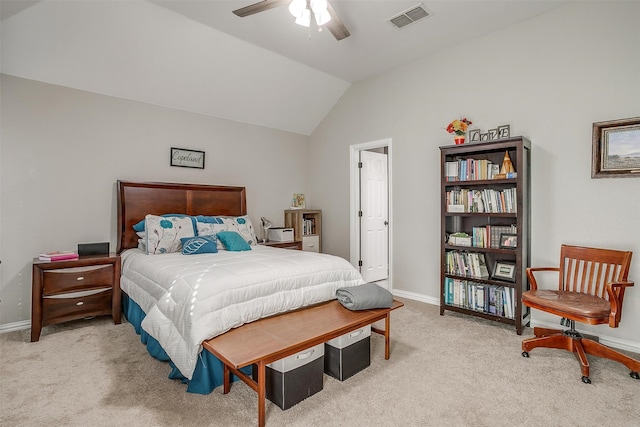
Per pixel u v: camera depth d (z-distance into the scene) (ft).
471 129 11.31
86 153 10.95
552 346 7.95
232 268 7.54
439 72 12.14
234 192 14.56
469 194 10.70
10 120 9.61
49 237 10.27
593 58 8.91
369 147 14.79
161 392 6.30
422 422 5.45
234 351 5.41
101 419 5.47
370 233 16.22
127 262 10.23
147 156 12.32
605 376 6.97
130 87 11.50
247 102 14.20
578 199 9.18
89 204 11.02
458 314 11.11
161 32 10.18
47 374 6.95
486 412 5.73
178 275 7.34
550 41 9.62
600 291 8.63
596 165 8.81
